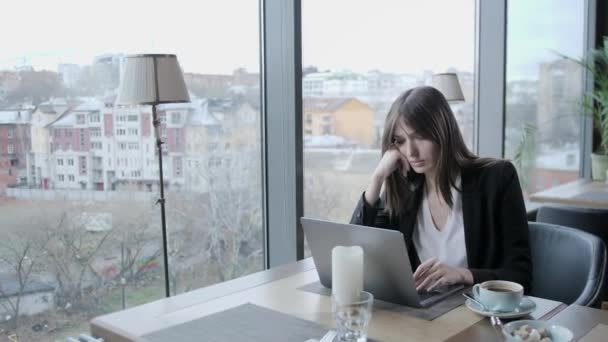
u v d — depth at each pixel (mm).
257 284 1619
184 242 2342
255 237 2623
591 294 1625
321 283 1603
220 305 1448
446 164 1730
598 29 5098
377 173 1831
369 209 1850
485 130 4016
